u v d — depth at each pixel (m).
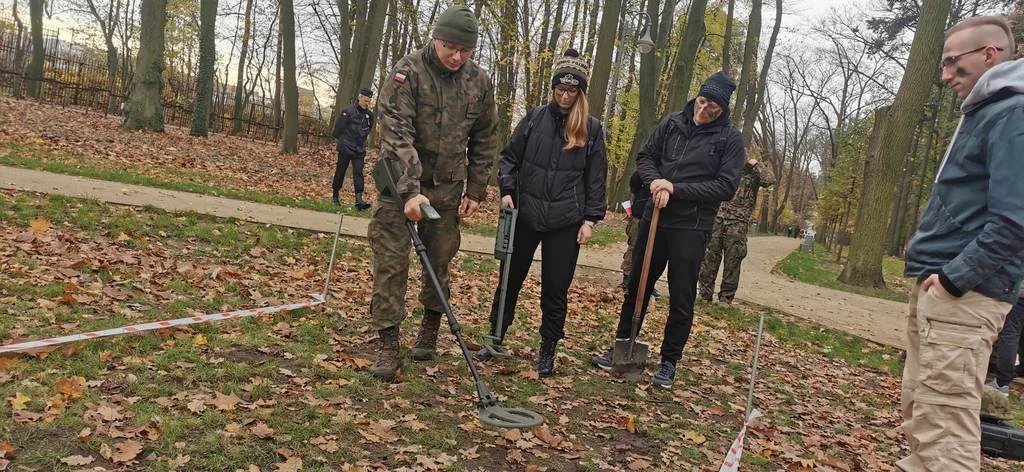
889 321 9.42
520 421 3.24
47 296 4.33
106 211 6.86
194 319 4.20
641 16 24.09
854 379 6.07
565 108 4.37
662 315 7.29
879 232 13.66
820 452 3.92
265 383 3.49
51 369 3.28
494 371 4.35
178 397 3.18
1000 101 2.49
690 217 4.48
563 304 4.45
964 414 2.55
